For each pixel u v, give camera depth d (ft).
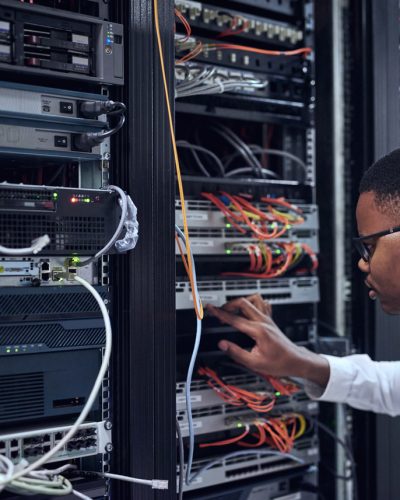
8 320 3.33
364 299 5.58
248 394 4.74
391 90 5.56
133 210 3.59
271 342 4.67
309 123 5.57
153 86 3.81
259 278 5.06
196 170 5.58
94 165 3.82
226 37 5.09
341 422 5.54
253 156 5.44
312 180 5.59
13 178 4.55
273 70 5.26
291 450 5.16
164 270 3.80
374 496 5.40
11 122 3.34
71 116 3.52
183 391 4.62
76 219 3.47
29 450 3.36
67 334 3.53
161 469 3.74
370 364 5.18
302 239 5.31
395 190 4.09
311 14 5.49
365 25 5.56
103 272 3.73
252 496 5.00
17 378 3.41
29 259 3.39
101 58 3.60
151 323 3.74
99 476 3.60
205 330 4.88
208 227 4.76
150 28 3.81
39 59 3.41
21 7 3.31
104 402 3.70
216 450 4.91
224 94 4.99
